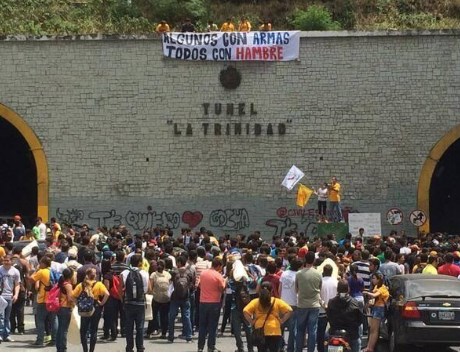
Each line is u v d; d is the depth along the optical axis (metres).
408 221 36.03
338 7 45.06
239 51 36.38
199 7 44.38
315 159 36.19
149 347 21.27
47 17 41.84
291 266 19.38
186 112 36.50
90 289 19.09
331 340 16.88
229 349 21.17
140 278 19.50
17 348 20.69
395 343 20.09
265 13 45.41
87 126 36.53
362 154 36.16
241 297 19.83
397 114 36.25
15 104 36.62
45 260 21.05
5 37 36.56
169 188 36.34
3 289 21.55
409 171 36.16
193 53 36.47
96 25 41.50
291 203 36.09
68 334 19.11
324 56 36.41
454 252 24.09
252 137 36.28
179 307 22.34
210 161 36.34
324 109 36.28
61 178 36.44
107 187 36.41
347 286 17.72
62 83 36.59
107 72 36.62
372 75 36.31
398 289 20.34
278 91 36.38
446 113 36.25
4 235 26.98
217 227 36.19
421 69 36.28
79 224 36.31
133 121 36.50
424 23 43.75
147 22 41.69
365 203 36.12
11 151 43.22
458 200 43.44
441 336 19.61
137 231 36.25
